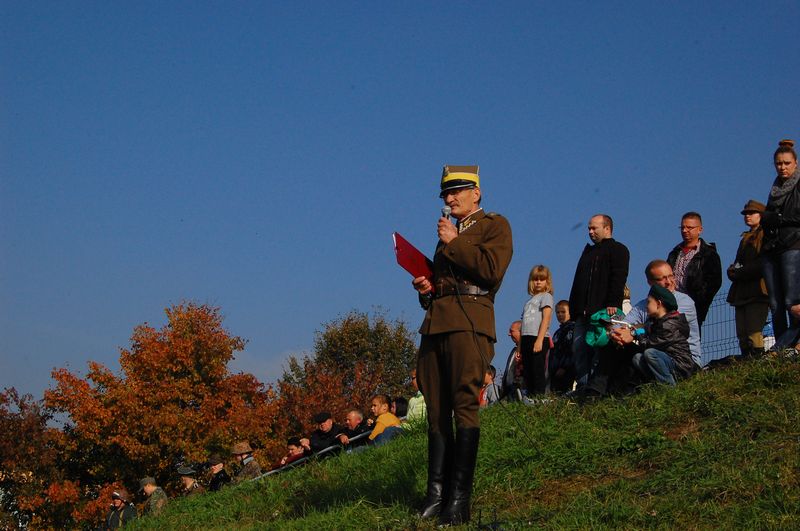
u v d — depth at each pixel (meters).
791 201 9.94
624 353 9.77
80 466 30.67
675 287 10.23
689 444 7.58
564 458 7.98
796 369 8.70
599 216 10.30
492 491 7.68
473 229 6.74
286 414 42.34
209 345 32.62
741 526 5.90
